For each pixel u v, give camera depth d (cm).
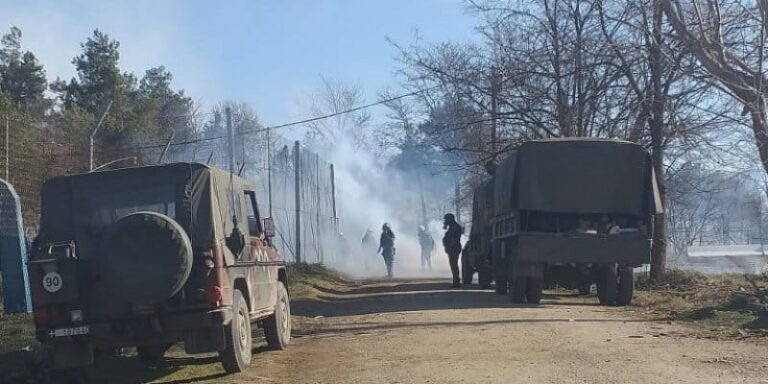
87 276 883
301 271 2716
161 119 4078
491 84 2486
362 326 1400
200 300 887
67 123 2228
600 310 1569
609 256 1659
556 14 2405
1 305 1391
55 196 938
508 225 1856
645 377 837
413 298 1983
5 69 4422
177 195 922
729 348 1018
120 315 878
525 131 2633
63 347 893
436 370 917
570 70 2331
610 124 2350
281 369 1002
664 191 2111
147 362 1123
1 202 1335
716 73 1346
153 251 851
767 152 1370
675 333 1176
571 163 1725
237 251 967
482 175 2912
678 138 2138
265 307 1112
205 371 1022
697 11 1370
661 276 2117
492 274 2242
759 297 1423
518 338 1142
